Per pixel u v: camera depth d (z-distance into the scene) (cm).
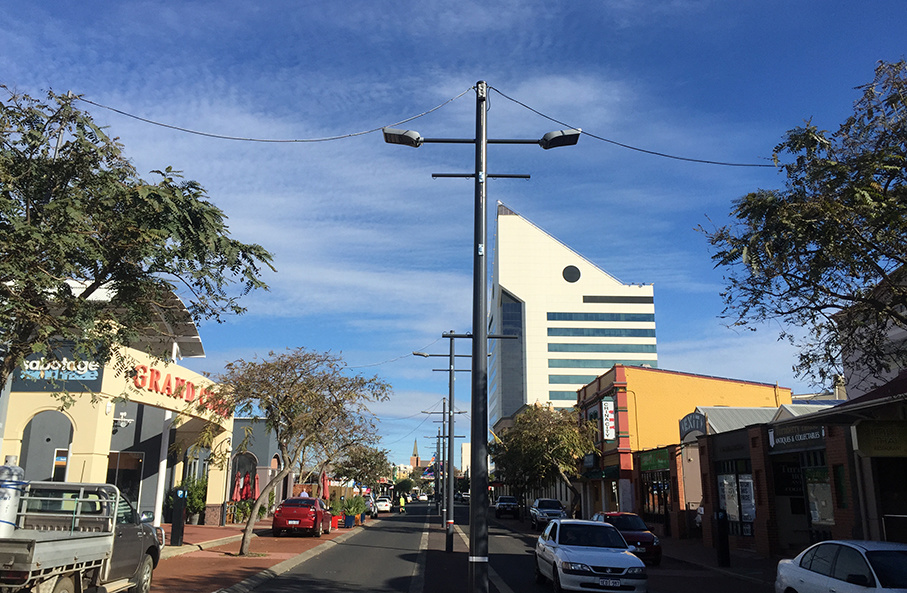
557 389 12794
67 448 2398
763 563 2052
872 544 934
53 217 938
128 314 1109
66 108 982
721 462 2700
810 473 2091
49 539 847
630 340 13100
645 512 3691
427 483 18662
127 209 1008
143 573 1191
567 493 5325
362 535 3186
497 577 1708
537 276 13300
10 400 1944
